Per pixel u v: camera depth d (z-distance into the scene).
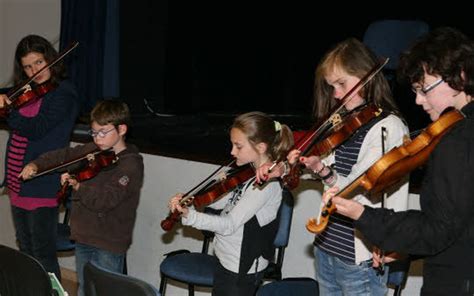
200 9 6.04
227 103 6.34
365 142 2.22
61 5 5.32
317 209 3.21
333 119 2.30
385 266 2.24
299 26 5.98
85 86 5.31
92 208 2.88
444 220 1.64
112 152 2.94
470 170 1.62
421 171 3.00
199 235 3.63
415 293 2.99
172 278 3.08
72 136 4.09
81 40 5.29
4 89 5.07
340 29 5.77
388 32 4.30
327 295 2.37
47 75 3.18
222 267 2.67
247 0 6.18
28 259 2.22
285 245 3.03
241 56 6.34
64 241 3.56
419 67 1.71
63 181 2.90
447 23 5.16
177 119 5.66
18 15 5.71
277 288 2.80
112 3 5.28
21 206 3.21
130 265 3.93
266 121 2.64
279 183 2.66
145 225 3.85
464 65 1.67
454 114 1.73
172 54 5.91
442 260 1.72
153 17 5.73
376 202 2.16
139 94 5.74
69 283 4.19
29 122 3.10
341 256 2.27
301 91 6.09
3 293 2.39
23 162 3.20
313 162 2.21
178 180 3.71
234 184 2.69
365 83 2.22
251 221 2.61
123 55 5.60
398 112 2.29
